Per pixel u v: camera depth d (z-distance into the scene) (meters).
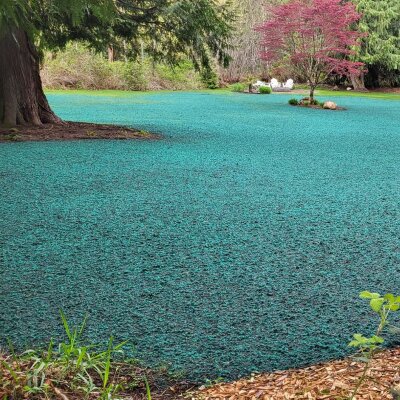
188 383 2.36
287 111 21.12
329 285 3.61
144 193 6.35
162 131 13.46
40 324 2.96
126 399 2.15
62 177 7.21
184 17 12.96
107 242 4.45
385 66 39.78
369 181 7.42
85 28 13.54
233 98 29.06
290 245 4.47
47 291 3.42
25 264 3.89
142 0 13.43
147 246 4.37
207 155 9.59
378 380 2.19
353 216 5.46
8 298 3.30
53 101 24.05
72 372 2.28
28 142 10.84
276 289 3.53
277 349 2.70
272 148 10.77
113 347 2.71
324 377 2.28
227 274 3.78
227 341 2.79
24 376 2.18
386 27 37.62
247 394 2.19
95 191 6.40
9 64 12.57
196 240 4.56
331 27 24.86
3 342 2.74
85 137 11.66
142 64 36.16
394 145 11.67
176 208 5.65
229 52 40.03
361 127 15.59
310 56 24.53
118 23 13.18
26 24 8.44
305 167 8.52
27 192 6.26
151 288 3.50
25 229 4.77
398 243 4.59
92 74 35.09
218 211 5.56
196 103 24.75
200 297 3.37
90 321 3.01
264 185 6.98
